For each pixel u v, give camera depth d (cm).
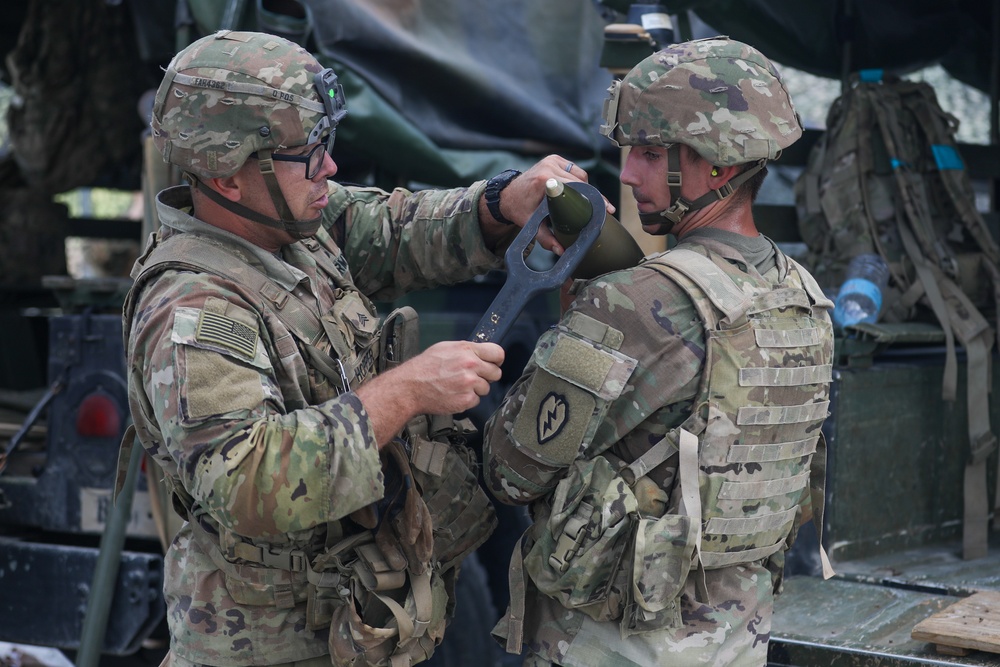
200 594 223
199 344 200
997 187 480
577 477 211
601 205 219
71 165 579
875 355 368
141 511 386
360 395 208
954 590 312
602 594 211
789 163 396
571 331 212
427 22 391
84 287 411
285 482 196
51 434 399
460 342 211
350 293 238
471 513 246
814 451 225
